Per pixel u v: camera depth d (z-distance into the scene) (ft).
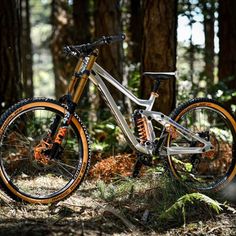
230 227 11.39
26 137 16.66
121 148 16.42
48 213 11.56
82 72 12.21
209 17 25.68
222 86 19.26
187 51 26.68
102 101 20.48
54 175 14.32
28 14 33.78
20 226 10.50
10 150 15.98
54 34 29.81
